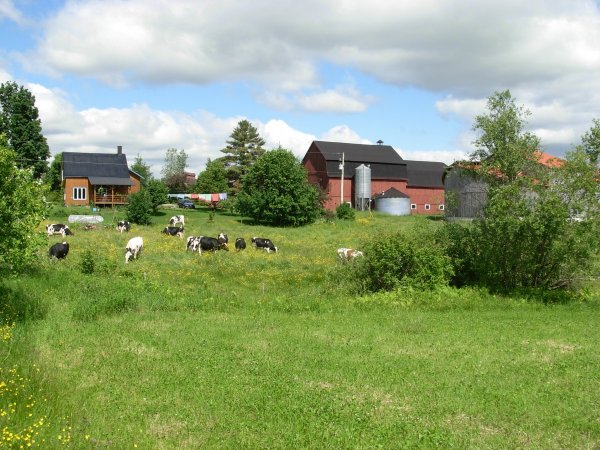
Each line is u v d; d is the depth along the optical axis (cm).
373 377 998
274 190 5375
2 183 1280
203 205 7912
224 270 2553
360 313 1662
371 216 6203
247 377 986
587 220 1886
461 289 2045
